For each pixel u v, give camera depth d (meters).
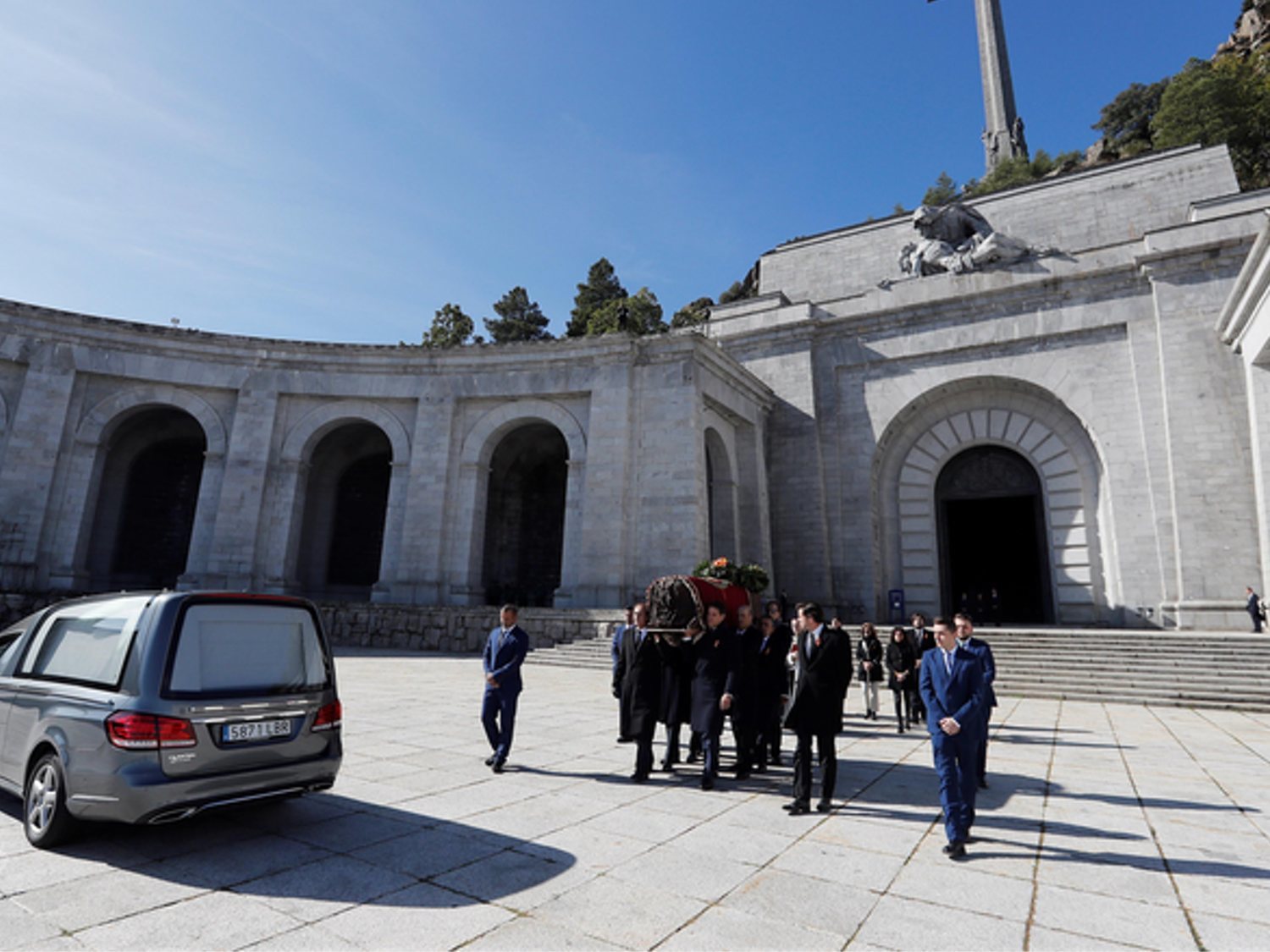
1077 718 12.38
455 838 5.46
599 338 23.86
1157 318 22.25
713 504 25.72
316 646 6.10
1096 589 23.30
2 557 22.12
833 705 6.51
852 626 21.05
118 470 27.19
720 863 5.04
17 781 5.52
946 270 26.94
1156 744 9.90
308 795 6.51
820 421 27.53
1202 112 49.50
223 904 4.21
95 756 4.93
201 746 5.09
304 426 25.61
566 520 23.52
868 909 4.29
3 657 6.24
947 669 5.63
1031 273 24.84
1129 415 22.75
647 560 22.23
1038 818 6.25
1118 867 5.05
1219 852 5.36
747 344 29.03
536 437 29.03
